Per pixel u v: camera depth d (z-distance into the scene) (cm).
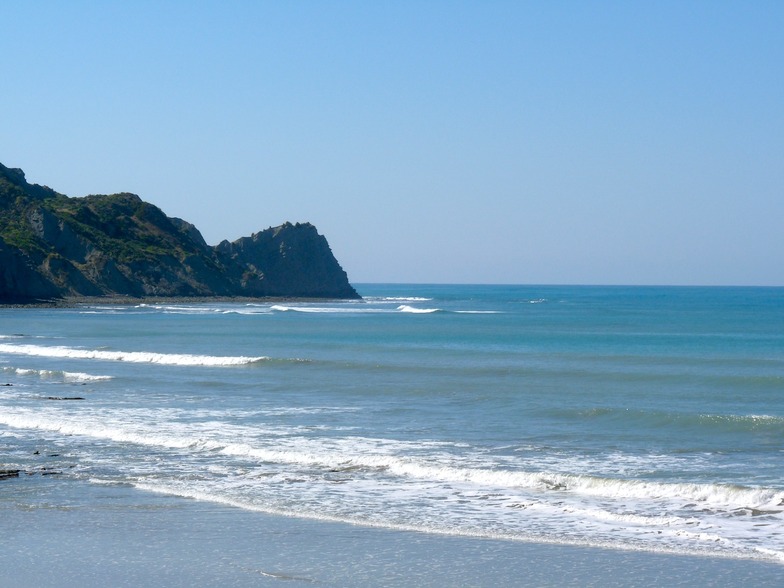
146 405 2725
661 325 8306
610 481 1593
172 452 1955
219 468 1784
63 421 2378
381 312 11650
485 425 2339
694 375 3506
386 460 1806
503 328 7700
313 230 18612
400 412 2573
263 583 1108
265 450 1944
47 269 12988
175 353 4838
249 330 7262
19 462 1852
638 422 2364
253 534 1323
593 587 1097
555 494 1562
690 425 2305
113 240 14988
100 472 1752
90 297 13038
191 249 16288
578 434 2197
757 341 5916
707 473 1731
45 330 7050
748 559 1200
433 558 1206
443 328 7681
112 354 4438
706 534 1312
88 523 1382
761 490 1499
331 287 18562
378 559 1203
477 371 3744
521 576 1135
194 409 2634
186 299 14312
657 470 1761
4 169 15900
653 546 1259
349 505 1492
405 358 4509
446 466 1766
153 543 1277
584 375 3575
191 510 1459
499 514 1435
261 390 3114
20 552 1234
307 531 1339
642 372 3716
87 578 1125
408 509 1466
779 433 2183
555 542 1280
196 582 1110
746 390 3133
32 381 3381
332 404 2752
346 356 4647
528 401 2809
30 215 14075
